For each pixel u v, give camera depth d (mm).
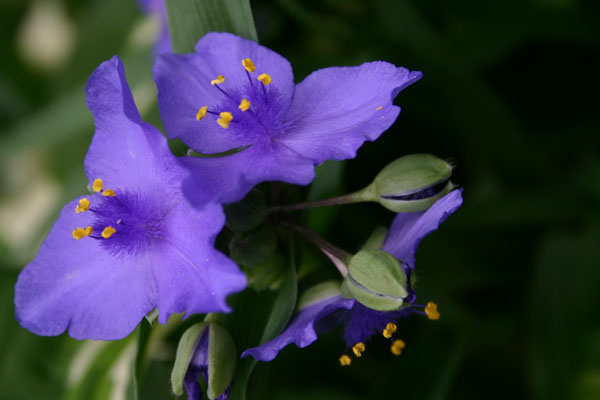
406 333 253
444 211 191
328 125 195
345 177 250
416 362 229
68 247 197
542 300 241
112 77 189
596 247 240
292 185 206
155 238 193
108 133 193
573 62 263
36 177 349
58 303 196
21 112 343
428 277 242
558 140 256
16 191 352
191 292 186
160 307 190
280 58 195
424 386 226
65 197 258
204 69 195
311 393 250
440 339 232
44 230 257
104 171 196
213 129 195
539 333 240
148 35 286
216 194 183
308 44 275
